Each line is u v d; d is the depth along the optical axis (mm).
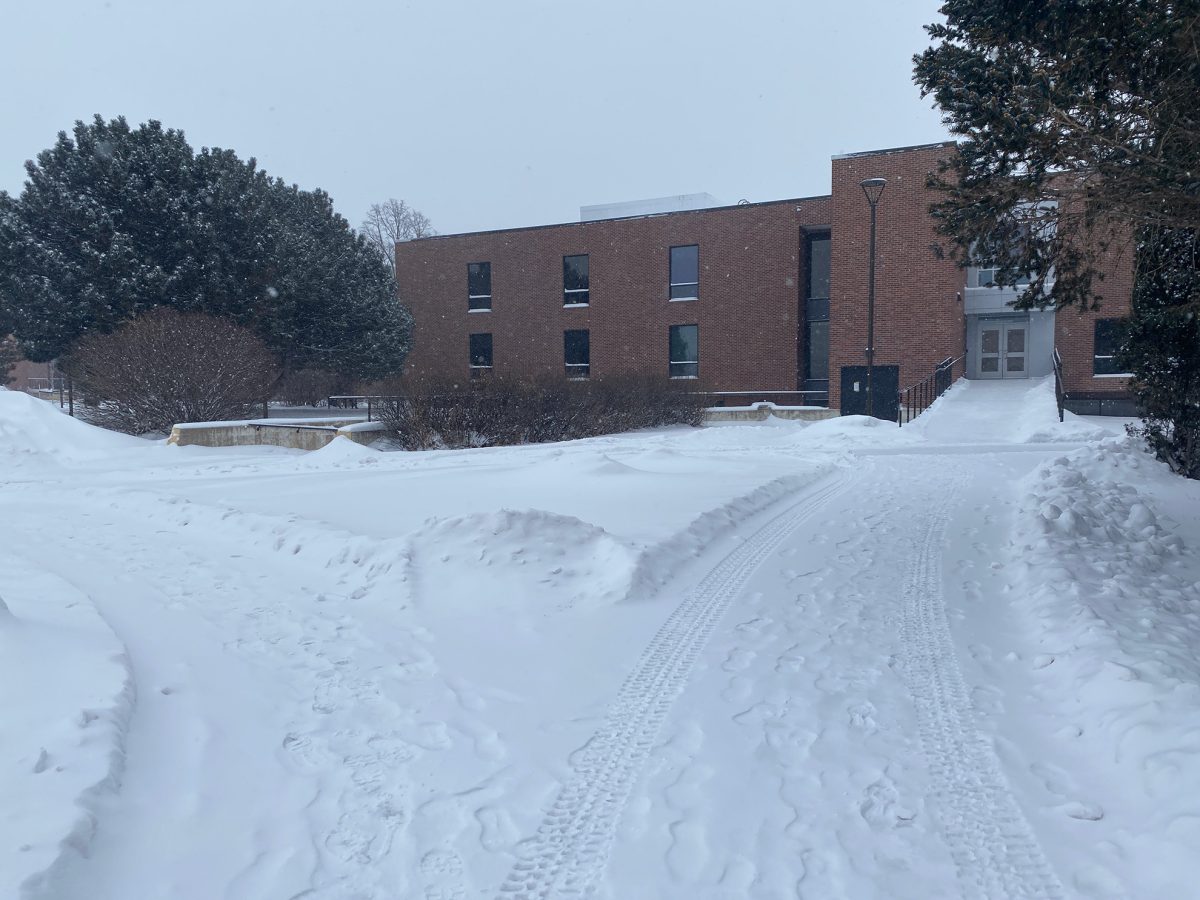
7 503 11984
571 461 12172
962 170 7355
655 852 3422
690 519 8453
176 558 8180
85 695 4426
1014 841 3486
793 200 31969
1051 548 7484
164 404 21484
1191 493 10922
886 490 11305
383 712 4715
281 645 5707
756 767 4082
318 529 8391
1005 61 6656
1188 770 3773
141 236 24797
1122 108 6508
